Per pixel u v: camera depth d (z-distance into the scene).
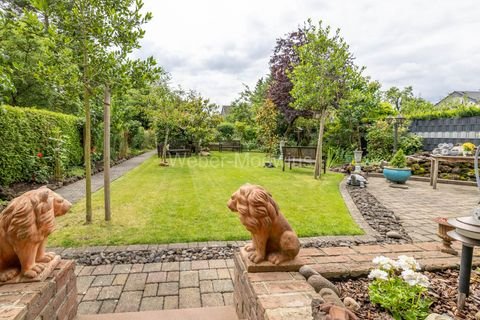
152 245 2.92
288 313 1.21
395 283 1.55
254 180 6.89
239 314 1.74
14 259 1.43
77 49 3.36
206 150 15.16
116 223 3.59
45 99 8.75
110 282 2.21
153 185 6.25
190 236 3.14
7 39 6.69
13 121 5.57
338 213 4.09
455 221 1.57
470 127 7.81
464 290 1.51
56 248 2.82
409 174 6.57
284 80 12.35
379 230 3.41
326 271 1.85
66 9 3.24
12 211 1.37
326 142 11.53
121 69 3.39
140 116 17.03
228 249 2.85
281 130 14.19
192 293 2.08
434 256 2.26
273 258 1.64
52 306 1.42
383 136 9.41
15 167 5.61
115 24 3.32
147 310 1.87
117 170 8.84
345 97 7.45
